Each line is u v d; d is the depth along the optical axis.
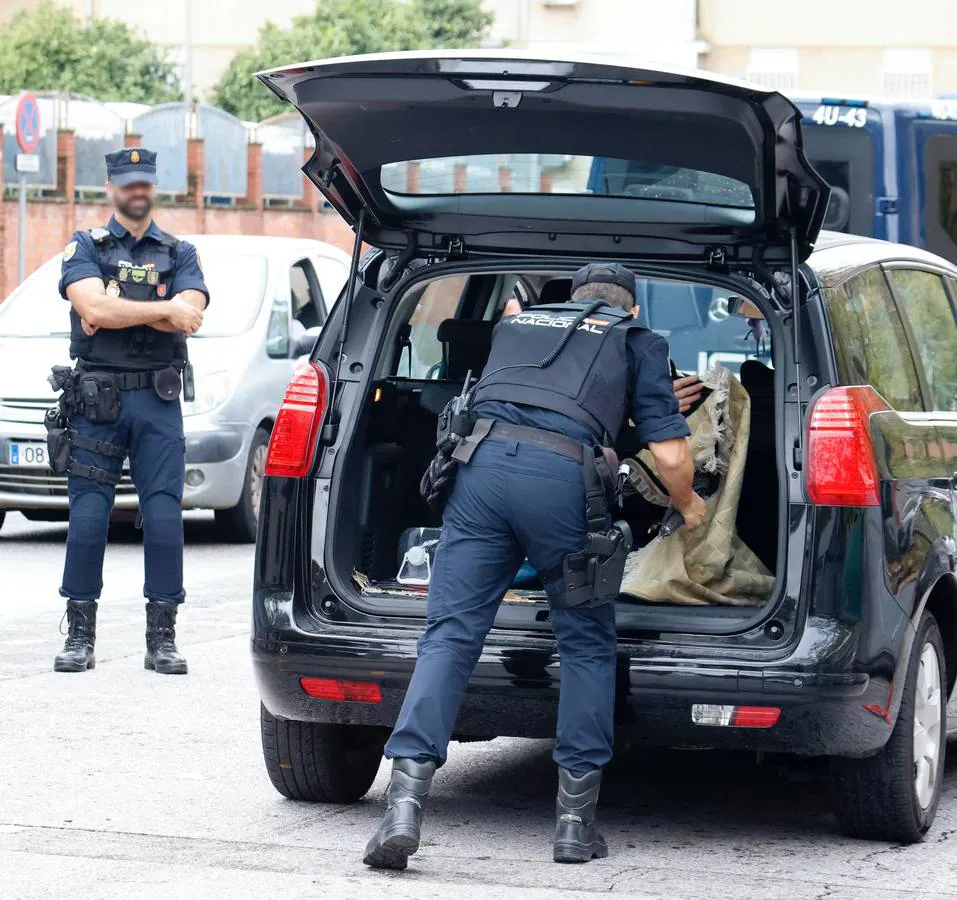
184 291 15.03
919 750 10.16
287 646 10.03
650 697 9.49
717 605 9.92
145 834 10.12
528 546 9.41
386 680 9.84
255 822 10.46
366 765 11.01
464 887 9.11
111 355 15.05
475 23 89.44
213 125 66.19
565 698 9.50
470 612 9.46
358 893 8.96
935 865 9.69
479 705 9.80
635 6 94.69
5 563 22.25
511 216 10.45
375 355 10.56
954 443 11.13
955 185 27.72
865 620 9.47
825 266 10.22
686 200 10.03
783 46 93.25
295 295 25.69
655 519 11.30
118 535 25.64
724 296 18.92
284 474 10.30
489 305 13.61
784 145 9.20
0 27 90.31
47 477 23.12
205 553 23.61
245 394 23.97
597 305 9.87
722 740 9.52
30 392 23.25
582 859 9.59
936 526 10.32
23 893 8.88
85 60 85.38
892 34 92.06
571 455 9.38
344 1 87.50
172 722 13.24
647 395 9.63
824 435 9.59
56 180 61.56
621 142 9.57
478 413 9.62
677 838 10.26
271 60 86.19
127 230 15.08
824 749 9.47
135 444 15.21
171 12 101.44
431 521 11.54
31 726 13.02
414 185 10.39
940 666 10.52
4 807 10.69
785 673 9.34
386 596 10.16
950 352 11.92
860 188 27.64
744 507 10.88
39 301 25.19
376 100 9.44
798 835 10.35
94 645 15.62
